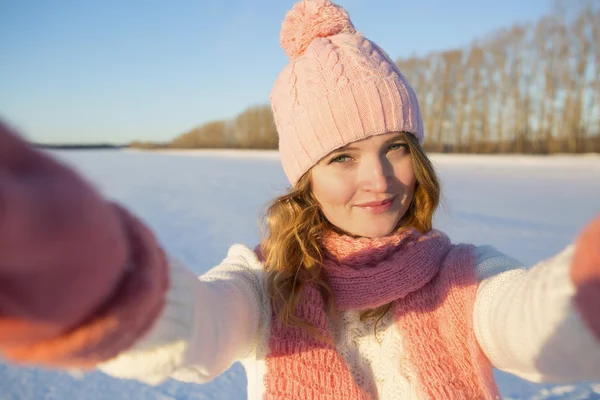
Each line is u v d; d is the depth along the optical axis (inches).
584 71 968.3
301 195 43.3
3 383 85.7
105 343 14.8
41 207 10.3
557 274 22.9
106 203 13.0
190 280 25.0
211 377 28.5
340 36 45.4
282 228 42.0
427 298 38.8
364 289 38.3
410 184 42.0
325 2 47.6
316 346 36.5
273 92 48.7
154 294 16.7
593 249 14.7
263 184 462.0
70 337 13.7
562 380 24.8
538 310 23.5
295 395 34.4
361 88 40.5
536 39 1050.1
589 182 422.0
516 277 32.1
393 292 37.8
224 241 194.1
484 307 33.7
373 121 40.3
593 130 964.0
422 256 39.9
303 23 47.1
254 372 37.5
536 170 584.1
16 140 10.8
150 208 295.3
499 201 297.4
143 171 661.9
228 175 585.6
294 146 43.1
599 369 21.3
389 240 40.3
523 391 83.3
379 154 40.9
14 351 13.2
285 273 39.0
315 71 42.5
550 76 1027.3
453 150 1215.6
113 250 12.9
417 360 36.0
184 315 23.3
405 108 41.3
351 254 39.9
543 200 300.7
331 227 43.1
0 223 9.3
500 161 770.8
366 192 40.1
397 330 38.9
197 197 352.2
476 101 1186.0
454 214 242.4
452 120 1244.5
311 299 38.6
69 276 11.4
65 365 14.6
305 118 41.7
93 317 14.3
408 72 1311.5
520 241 181.5
